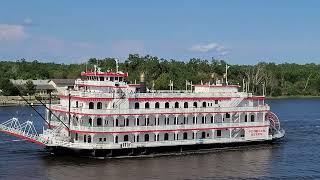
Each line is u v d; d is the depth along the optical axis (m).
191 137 104.69
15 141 113.75
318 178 85.12
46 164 90.88
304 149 111.44
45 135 100.25
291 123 164.12
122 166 90.25
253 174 87.19
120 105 98.06
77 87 106.81
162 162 94.38
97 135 95.75
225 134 108.75
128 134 97.94
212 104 108.00
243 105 111.56
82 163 91.88
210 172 87.81
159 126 100.31
